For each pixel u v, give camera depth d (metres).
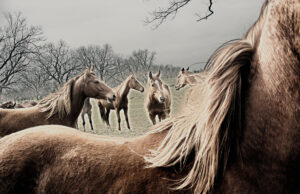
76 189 1.36
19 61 37.53
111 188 1.30
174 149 1.25
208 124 1.14
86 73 5.92
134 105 24.75
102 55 62.50
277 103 1.01
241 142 1.12
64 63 49.03
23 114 5.11
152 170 1.28
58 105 5.35
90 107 14.55
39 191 1.46
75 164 1.42
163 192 1.21
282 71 0.98
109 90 6.11
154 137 1.46
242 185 1.09
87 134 1.72
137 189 1.25
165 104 10.09
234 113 1.12
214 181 1.14
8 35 35.75
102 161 1.39
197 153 1.20
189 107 1.34
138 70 65.88
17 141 1.59
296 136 0.98
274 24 0.99
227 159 1.14
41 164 1.50
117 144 1.48
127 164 1.33
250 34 1.18
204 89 1.22
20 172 1.46
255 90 1.08
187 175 1.20
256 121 1.07
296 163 1.01
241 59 1.13
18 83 39.22
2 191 1.43
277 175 1.04
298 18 0.89
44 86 47.16
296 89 0.96
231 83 1.12
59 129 1.74
